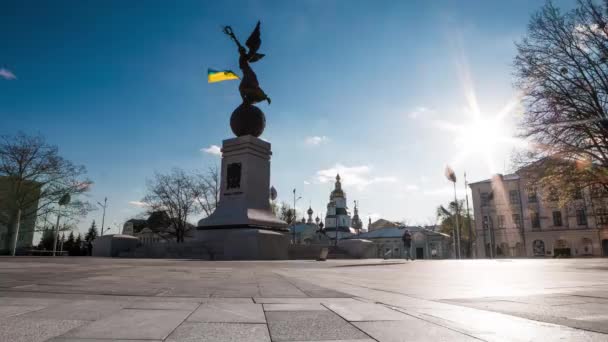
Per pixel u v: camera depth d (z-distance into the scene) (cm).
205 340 313
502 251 7500
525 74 2792
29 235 6600
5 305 473
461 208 8675
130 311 439
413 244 8800
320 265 1739
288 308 478
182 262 1861
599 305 518
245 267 1489
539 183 2894
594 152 2681
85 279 850
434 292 680
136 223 7100
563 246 6969
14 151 4412
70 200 4791
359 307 492
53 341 301
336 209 12044
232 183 3030
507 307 500
